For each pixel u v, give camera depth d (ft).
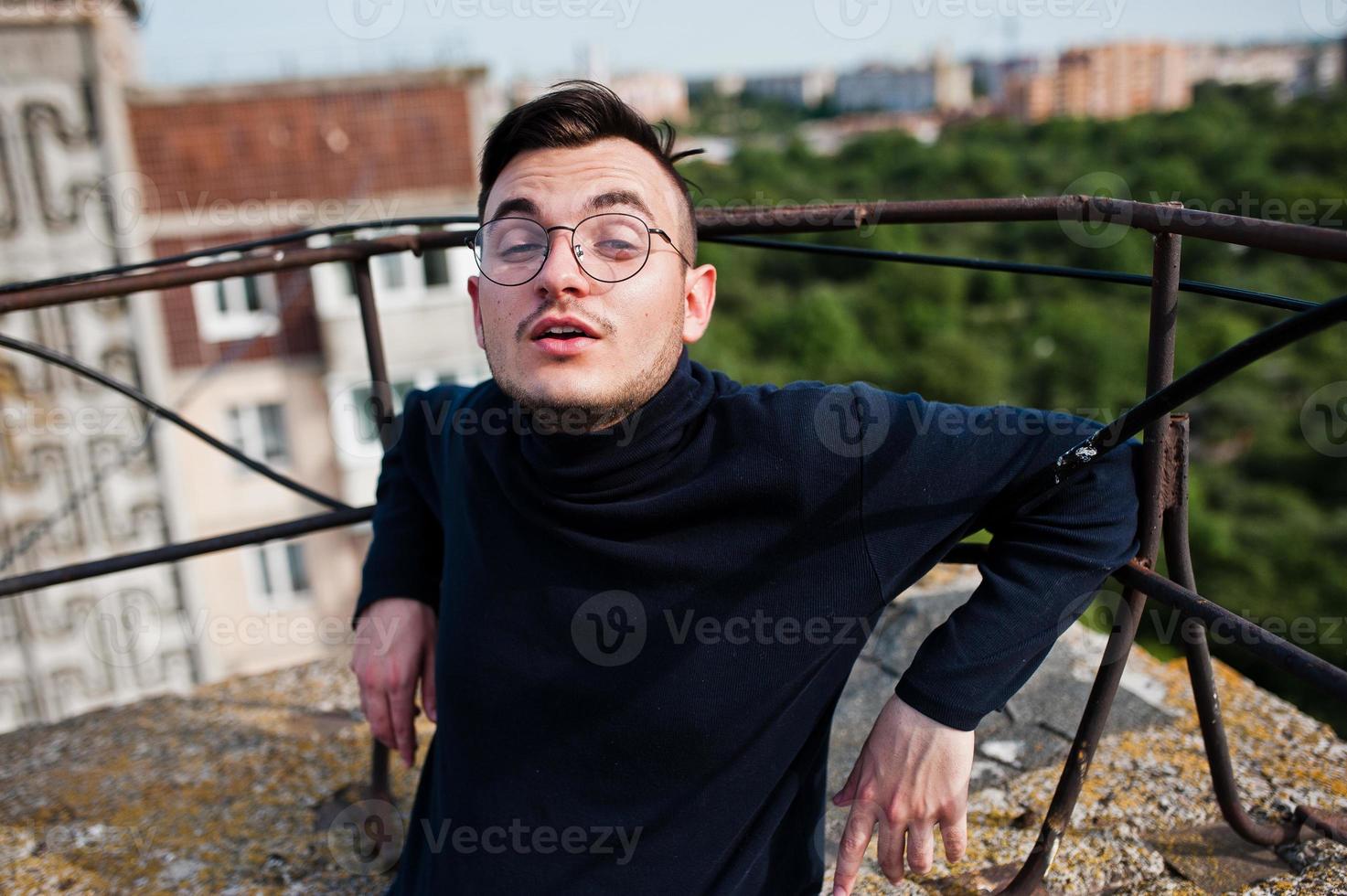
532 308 2.92
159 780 5.11
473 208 40.52
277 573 42.19
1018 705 5.08
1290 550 55.31
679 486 3.01
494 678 3.13
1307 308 2.98
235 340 39.65
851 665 3.20
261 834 4.65
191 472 39.91
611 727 3.01
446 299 40.11
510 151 3.12
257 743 5.39
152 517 39.22
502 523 3.24
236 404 40.19
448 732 3.24
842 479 2.96
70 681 39.65
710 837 3.01
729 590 3.02
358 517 4.21
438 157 40.24
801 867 3.29
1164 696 5.10
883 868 3.01
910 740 2.88
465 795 3.16
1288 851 3.93
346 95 39.11
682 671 2.99
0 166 36.29
